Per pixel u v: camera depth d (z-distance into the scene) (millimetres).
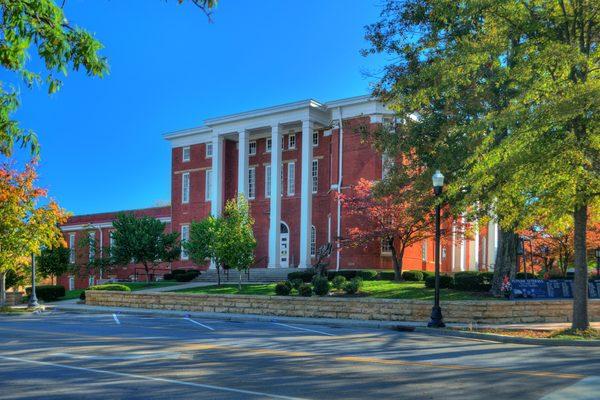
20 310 28500
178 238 47844
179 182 49125
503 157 15336
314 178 41219
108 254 45938
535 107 14945
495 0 15203
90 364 10398
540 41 15836
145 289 33406
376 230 31328
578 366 10430
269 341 14312
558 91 14734
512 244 22422
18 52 5930
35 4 5637
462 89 19625
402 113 21562
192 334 16000
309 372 9523
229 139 45719
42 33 5906
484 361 11016
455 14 17203
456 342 14805
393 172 23375
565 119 13734
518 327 18219
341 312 22359
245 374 9336
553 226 18000
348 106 37344
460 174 19438
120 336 15305
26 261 30734
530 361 11078
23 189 27797
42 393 7938
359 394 7758
